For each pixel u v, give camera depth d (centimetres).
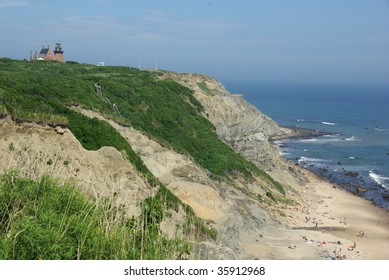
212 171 6512
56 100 4712
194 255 1711
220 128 9056
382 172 10162
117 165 3603
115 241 1484
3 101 3772
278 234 5416
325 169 10275
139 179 3725
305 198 7794
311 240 5369
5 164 2648
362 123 18588
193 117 8281
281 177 8400
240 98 11619
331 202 7694
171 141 6812
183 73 11362
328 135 14900
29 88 4772
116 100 7306
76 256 1375
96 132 4278
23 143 3052
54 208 1623
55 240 1338
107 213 1752
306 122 18625
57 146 3278
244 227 5066
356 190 8638
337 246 5294
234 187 6197
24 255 1286
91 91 6881
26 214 1517
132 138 5241
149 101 7788
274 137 13988
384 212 7238
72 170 3098
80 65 10431
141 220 1748
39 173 2467
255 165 8088
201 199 4750
